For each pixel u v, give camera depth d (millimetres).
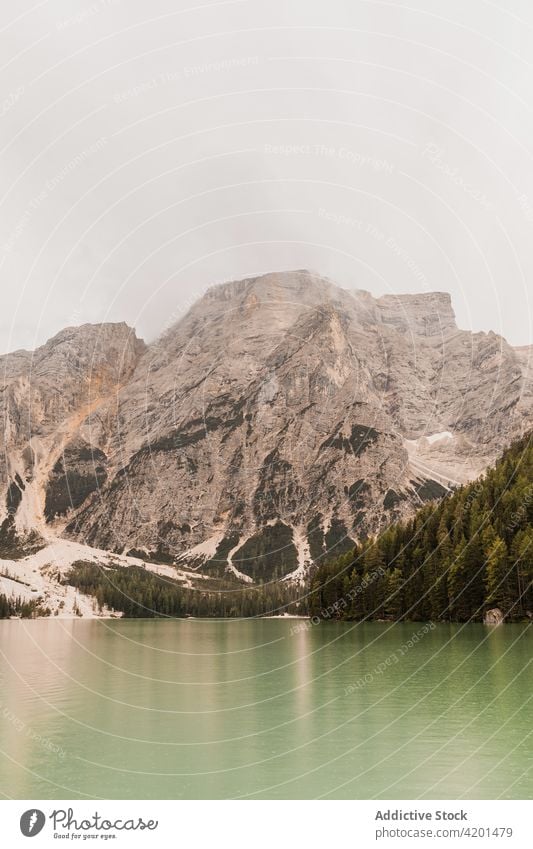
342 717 29047
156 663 57406
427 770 20469
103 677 46000
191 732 26609
